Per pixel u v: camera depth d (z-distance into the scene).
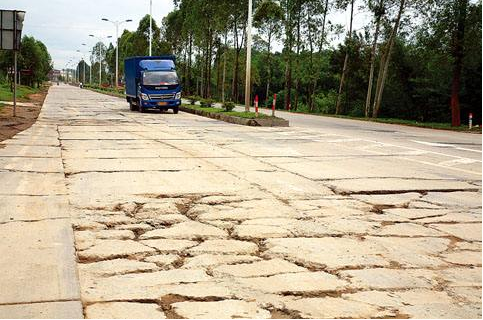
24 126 17.45
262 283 3.94
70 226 5.32
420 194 7.50
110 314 3.35
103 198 6.64
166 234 5.15
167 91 28.75
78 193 6.90
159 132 16.84
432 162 11.02
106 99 47.69
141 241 4.90
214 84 81.81
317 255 4.62
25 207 6.05
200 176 8.48
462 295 3.83
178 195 6.95
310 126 22.28
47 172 8.46
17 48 19.05
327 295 3.75
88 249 4.62
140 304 3.51
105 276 4.00
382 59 35.00
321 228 5.51
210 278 4.01
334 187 7.81
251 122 21.45
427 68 40.47
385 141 15.66
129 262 4.32
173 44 65.06
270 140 15.05
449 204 6.89
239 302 3.58
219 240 5.00
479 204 6.93
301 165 10.05
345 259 4.54
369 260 4.53
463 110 38.91
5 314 3.30
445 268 4.40
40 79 76.81
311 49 44.34
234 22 46.56
